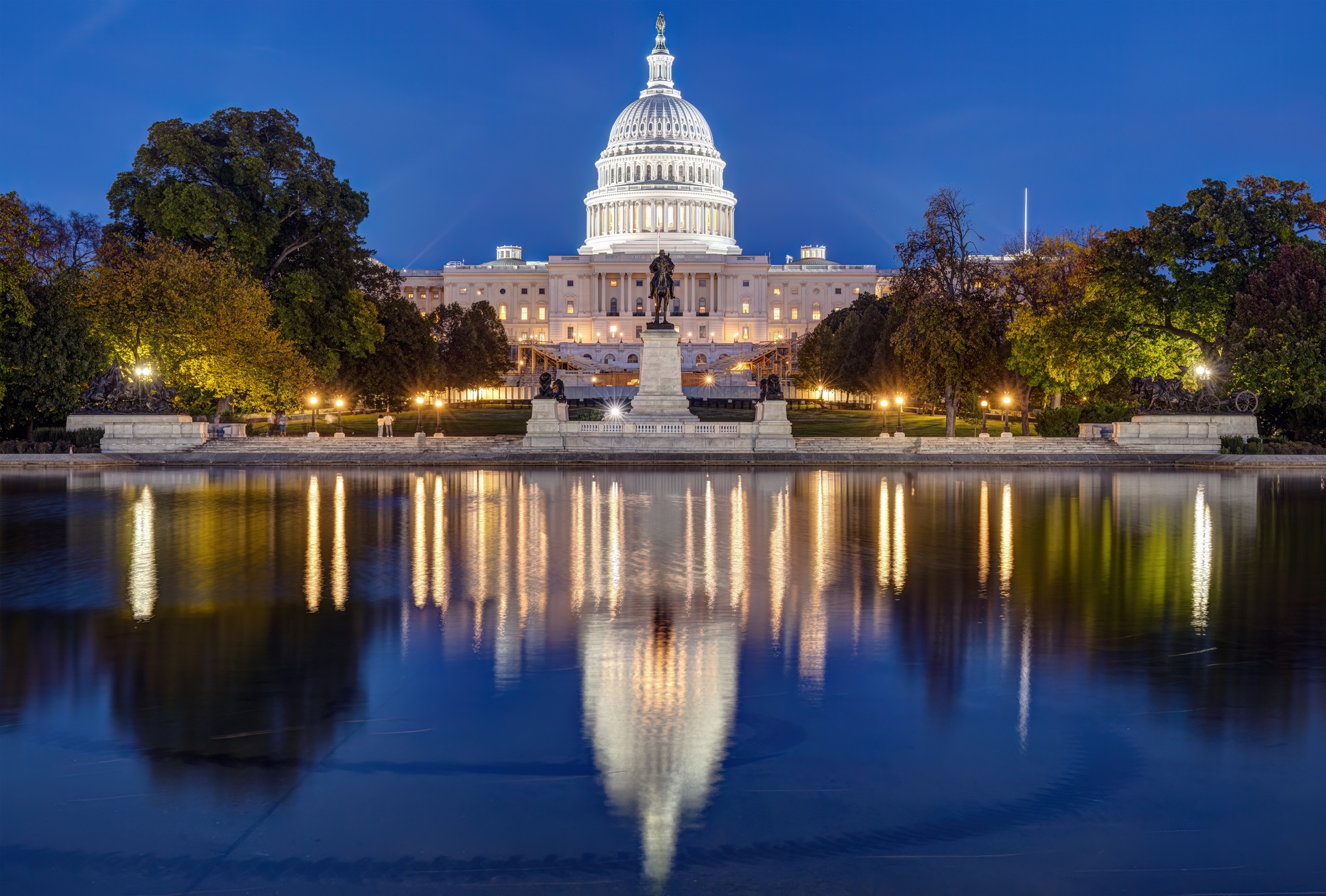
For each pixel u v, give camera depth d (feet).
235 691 52.42
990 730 46.78
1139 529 112.37
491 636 63.36
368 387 346.74
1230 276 255.09
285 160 308.81
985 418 327.26
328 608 71.10
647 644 61.41
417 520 119.96
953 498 148.46
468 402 485.97
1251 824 37.68
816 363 458.09
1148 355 272.92
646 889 33.45
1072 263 287.69
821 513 127.75
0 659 58.18
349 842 36.50
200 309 247.09
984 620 67.51
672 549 97.40
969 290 260.21
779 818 38.14
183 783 41.27
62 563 89.40
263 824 37.76
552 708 49.75
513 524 115.96
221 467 214.69
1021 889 33.42
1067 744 45.09
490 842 36.45
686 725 47.39
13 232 218.18
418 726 47.34
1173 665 56.80
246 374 253.24
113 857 35.53
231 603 72.59
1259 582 80.48
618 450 237.04
